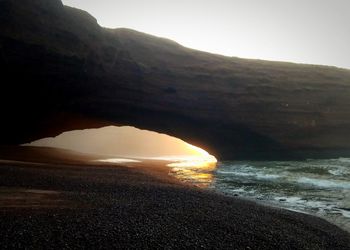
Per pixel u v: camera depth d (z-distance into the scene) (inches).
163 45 1702.8
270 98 1745.8
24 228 326.3
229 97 1701.5
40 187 566.9
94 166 1058.7
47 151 1633.9
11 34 1131.3
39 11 1228.5
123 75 1525.6
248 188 859.4
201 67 1701.5
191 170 1305.4
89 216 393.7
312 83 1817.2
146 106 1610.5
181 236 353.4
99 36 1434.5
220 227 408.2
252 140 1774.1
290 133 1752.0
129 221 387.9
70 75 1336.1
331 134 1784.0
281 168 1332.4
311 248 370.9
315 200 706.2
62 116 1579.7
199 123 1708.9
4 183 571.2
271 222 467.5
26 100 1333.7
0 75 1173.1
